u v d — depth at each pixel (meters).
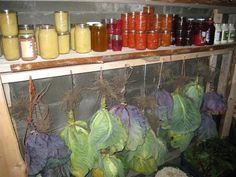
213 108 1.79
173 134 1.66
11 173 1.09
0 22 0.94
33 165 1.08
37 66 0.99
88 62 1.12
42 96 1.25
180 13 1.70
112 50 1.25
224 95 2.10
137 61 1.33
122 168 1.38
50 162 1.12
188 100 1.59
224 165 1.73
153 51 1.32
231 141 2.19
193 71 1.94
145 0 1.18
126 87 1.56
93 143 1.22
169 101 1.50
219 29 1.65
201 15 1.83
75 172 1.26
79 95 1.32
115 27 1.24
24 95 1.21
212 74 1.92
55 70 1.08
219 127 2.19
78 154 1.22
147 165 1.50
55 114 1.33
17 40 0.98
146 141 1.43
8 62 0.96
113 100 1.46
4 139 1.04
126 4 1.42
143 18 1.25
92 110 1.47
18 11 1.09
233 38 1.77
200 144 1.92
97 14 1.32
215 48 1.65
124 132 1.27
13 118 1.16
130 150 1.40
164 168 1.77
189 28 1.50
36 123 1.18
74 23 1.24
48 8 1.16
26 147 1.08
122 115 1.31
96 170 1.38
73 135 1.22
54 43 1.02
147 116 1.59
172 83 1.81
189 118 1.55
